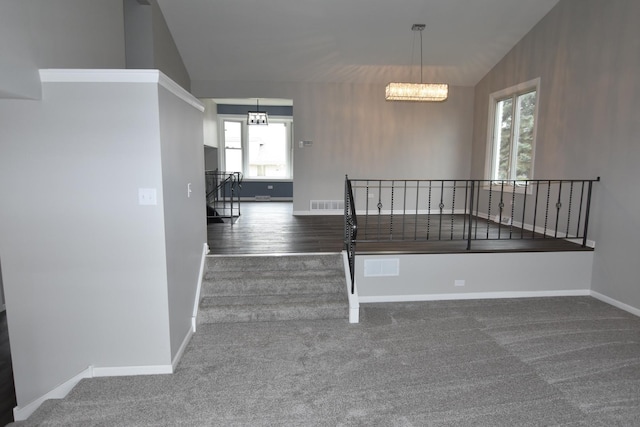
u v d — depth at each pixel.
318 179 7.20
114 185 2.58
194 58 6.21
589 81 4.36
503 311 3.83
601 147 4.18
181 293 3.03
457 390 2.49
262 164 10.47
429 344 3.13
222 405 2.34
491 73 6.57
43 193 2.55
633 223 3.79
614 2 4.00
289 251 4.23
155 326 2.71
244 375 2.67
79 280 2.64
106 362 2.71
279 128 10.39
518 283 4.21
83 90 2.49
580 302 4.09
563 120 4.79
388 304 4.00
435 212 7.46
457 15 5.22
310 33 5.62
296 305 3.57
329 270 4.03
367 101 7.10
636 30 3.75
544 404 2.35
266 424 2.16
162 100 2.59
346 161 7.19
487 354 2.97
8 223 2.55
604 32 4.14
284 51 6.06
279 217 7.00
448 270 4.11
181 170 3.06
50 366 2.70
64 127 2.51
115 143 2.54
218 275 3.88
